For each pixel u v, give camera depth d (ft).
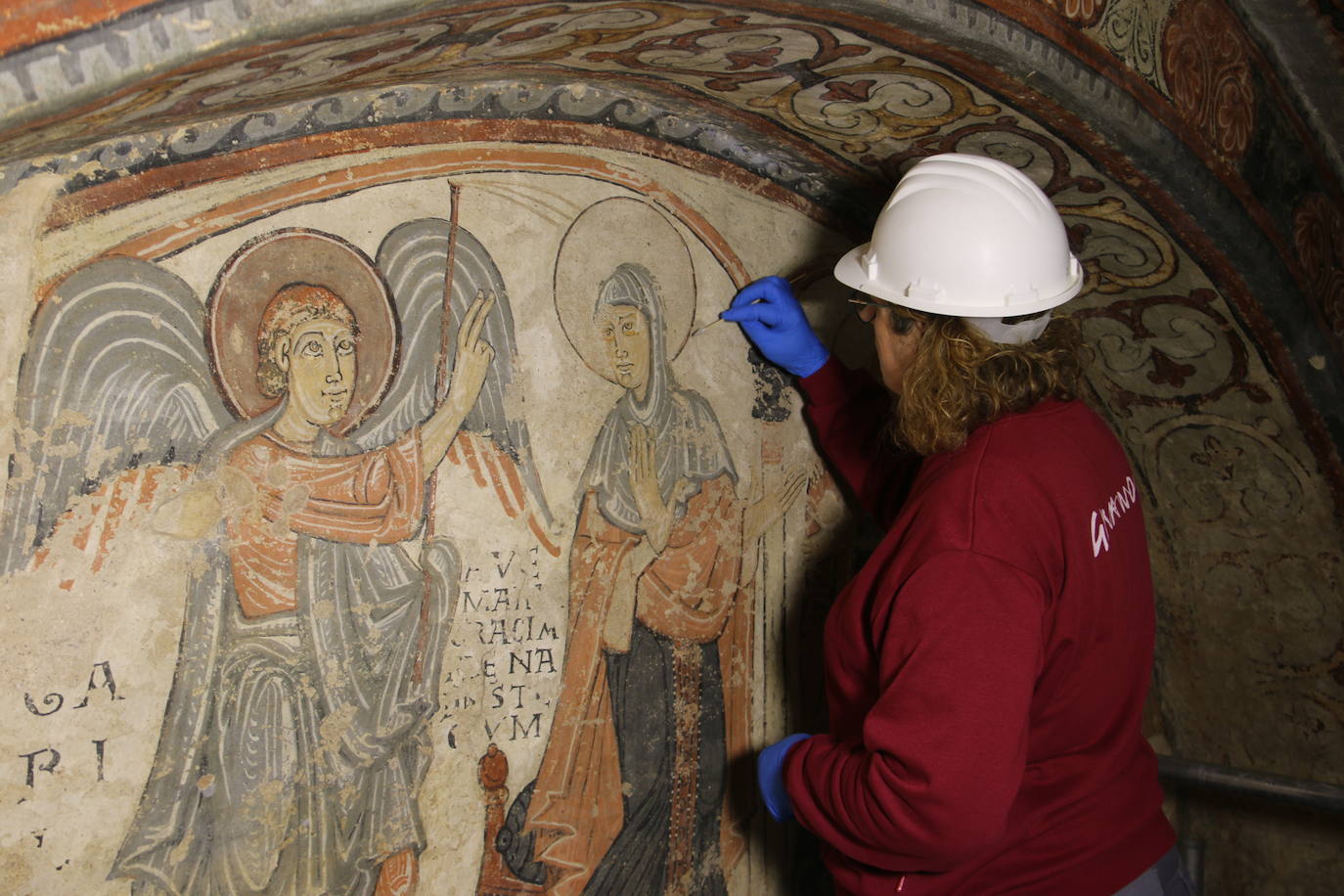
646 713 6.44
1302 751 8.13
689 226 6.59
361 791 5.26
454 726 5.60
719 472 6.79
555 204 5.96
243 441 4.84
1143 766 4.52
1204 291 6.74
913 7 4.68
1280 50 5.91
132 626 4.52
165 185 4.61
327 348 5.10
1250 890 8.43
